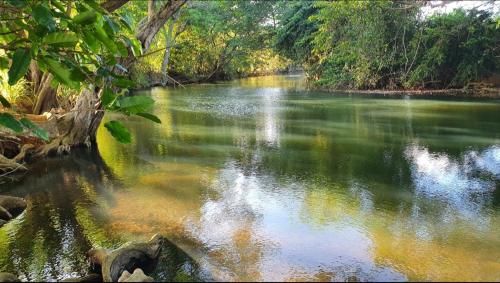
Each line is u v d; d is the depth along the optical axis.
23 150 8.77
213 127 12.64
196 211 5.75
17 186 7.18
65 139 9.66
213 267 4.19
